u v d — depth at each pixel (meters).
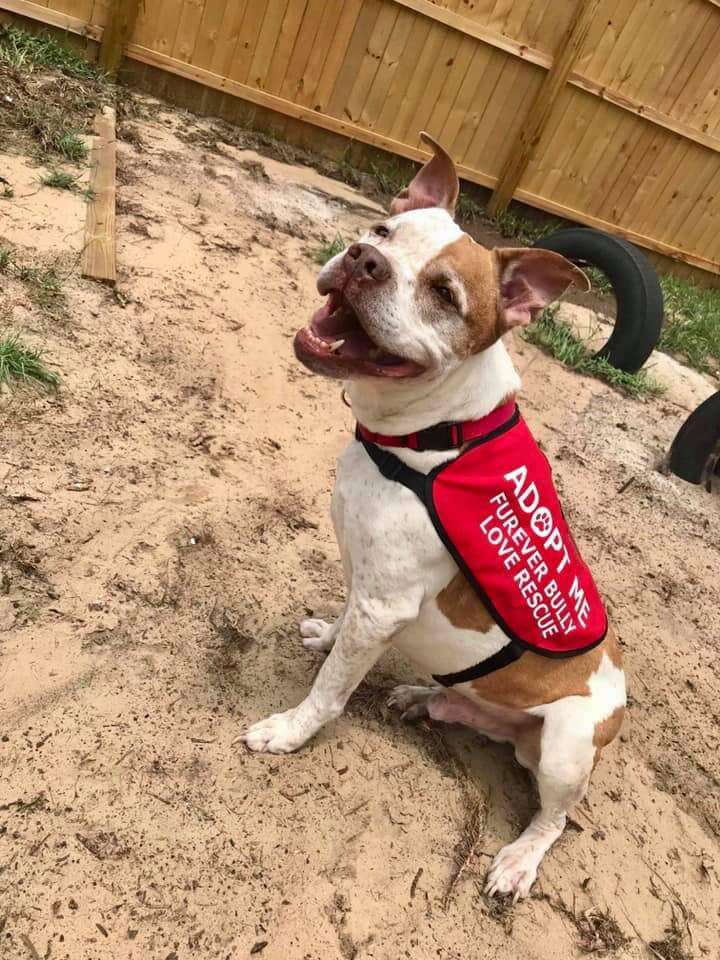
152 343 1.55
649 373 2.61
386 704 1.11
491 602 0.87
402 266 0.78
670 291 3.40
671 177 3.42
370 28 2.72
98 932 0.75
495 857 0.97
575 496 1.80
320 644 1.12
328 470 1.48
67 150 2.01
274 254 2.07
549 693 0.94
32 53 2.40
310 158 2.89
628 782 1.17
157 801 0.86
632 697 1.33
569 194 3.37
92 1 2.47
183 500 1.24
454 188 0.92
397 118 2.97
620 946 0.95
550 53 2.93
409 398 0.83
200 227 2.01
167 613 1.06
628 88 3.10
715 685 1.44
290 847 0.88
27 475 1.15
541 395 2.16
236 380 1.58
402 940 0.85
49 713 0.89
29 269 1.55
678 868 1.08
